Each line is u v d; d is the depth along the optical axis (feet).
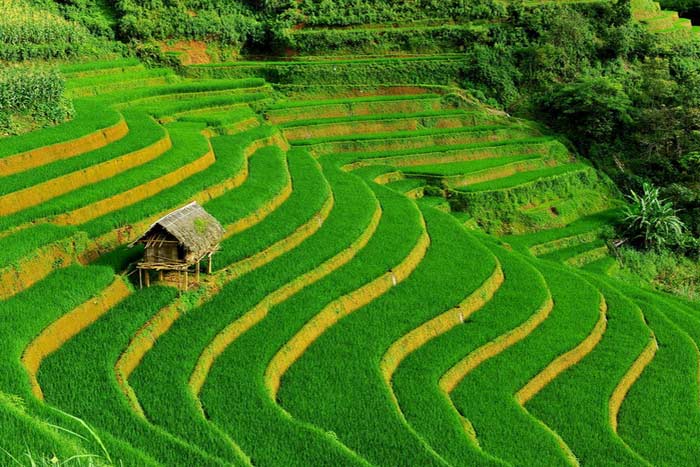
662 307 115.14
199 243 77.82
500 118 172.86
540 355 86.99
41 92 108.99
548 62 182.91
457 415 71.20
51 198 89.35
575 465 67.21
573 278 112.68
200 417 60.49
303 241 98.84
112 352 66.90
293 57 187.83
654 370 91.91
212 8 191.31
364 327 83.76
